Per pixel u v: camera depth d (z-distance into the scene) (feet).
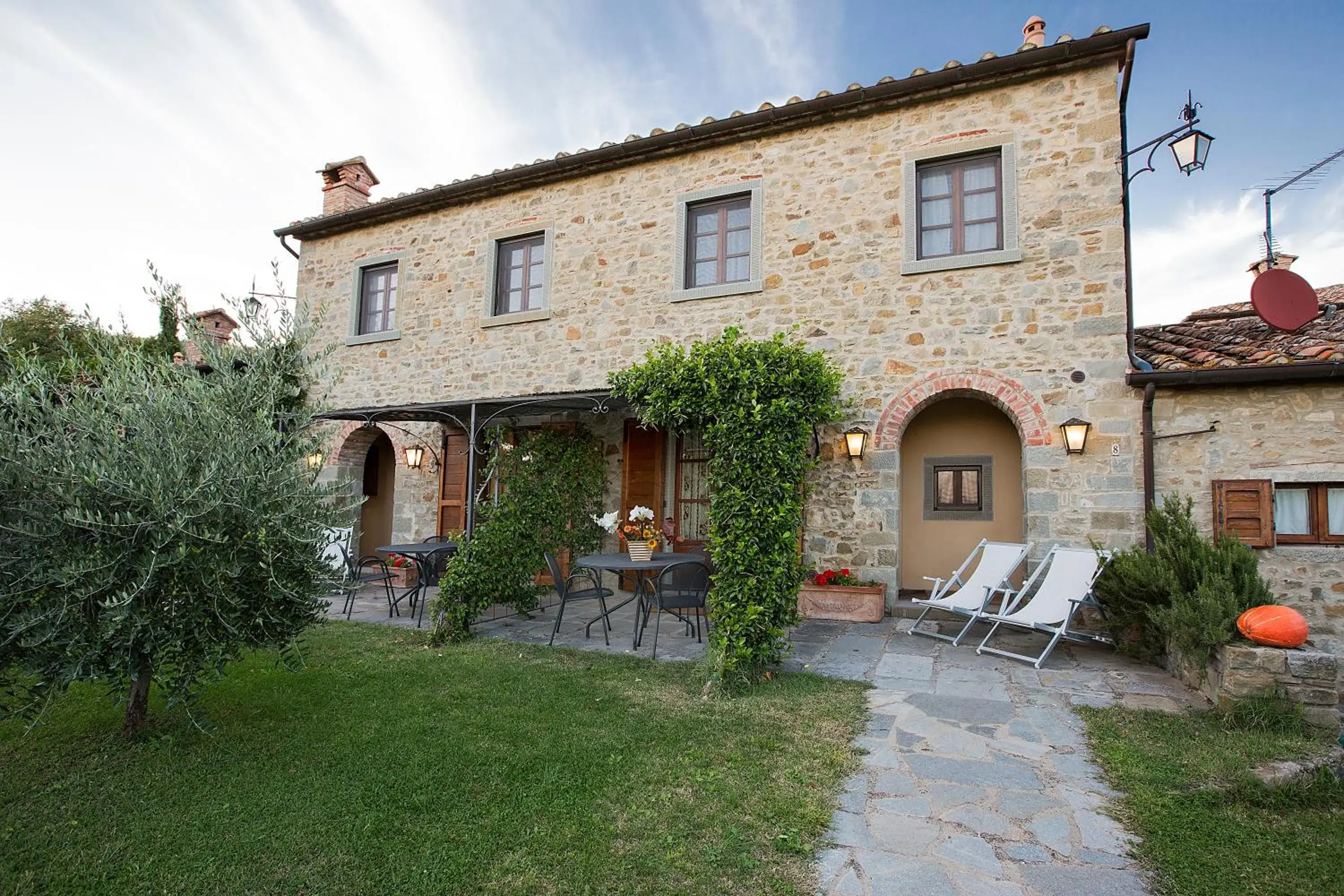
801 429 16.58
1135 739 11.48
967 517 25.84
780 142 25.04
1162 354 20.43
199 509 10.13
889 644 18.67
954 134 22.53
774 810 9.07
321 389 33.68
